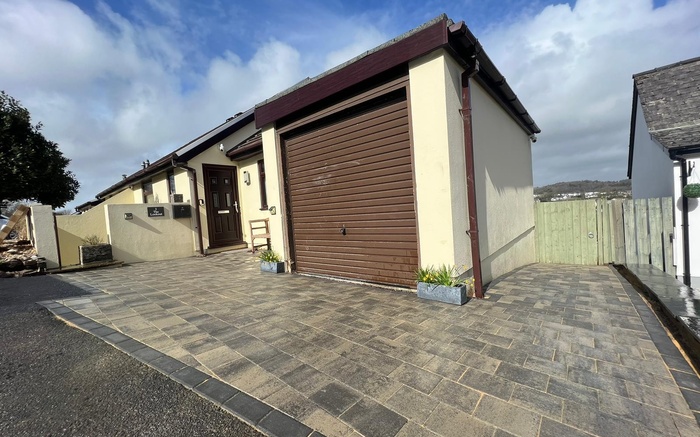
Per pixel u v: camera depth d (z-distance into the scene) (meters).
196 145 9.40
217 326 3.25
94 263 7.43
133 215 8.30
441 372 2.25
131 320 3.44
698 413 1.74
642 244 6.61
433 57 3.87
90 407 1.93
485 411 1.81
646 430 1.62
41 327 3.27
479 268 4.23
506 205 6.38
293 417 1.78
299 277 5.79
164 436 1.67
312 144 5.67
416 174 4.20
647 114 7.15
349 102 4.84
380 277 4.84
